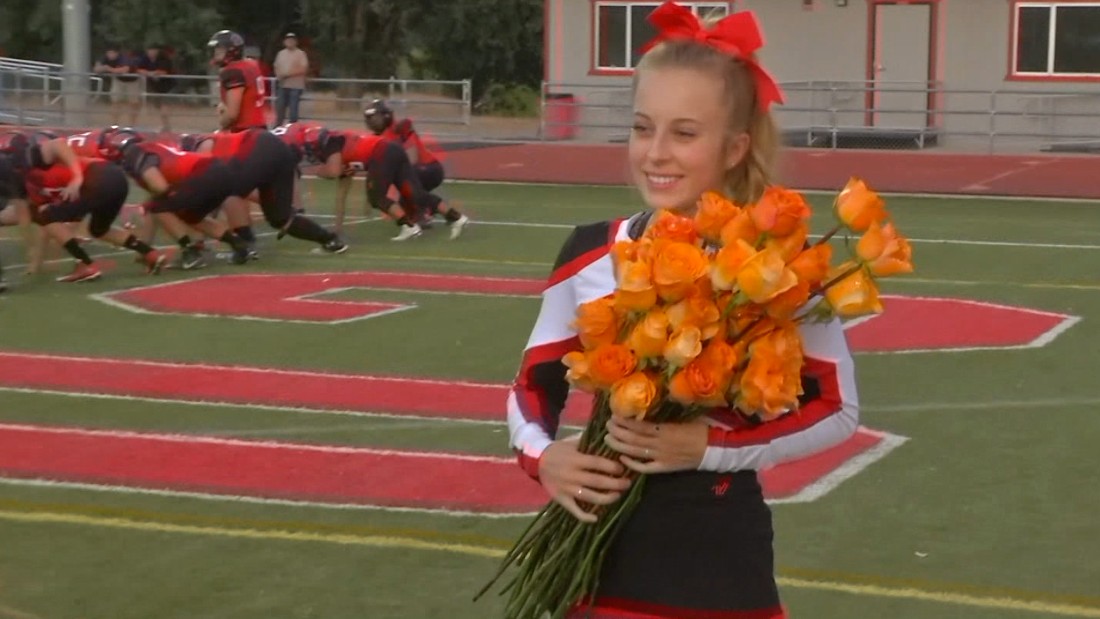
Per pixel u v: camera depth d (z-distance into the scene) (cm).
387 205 1852
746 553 356
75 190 1501
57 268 1656
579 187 2573
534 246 1847
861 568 688
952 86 3372
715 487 352
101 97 3628
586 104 3288
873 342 1217
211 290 1498
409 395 1035
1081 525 752
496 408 998
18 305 1415
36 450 894
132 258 1748
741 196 358
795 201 322
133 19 5247
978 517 764
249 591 664
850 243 399
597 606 360
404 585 670
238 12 5709
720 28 353
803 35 3450
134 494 806
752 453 345
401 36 5659
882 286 1517
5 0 5450
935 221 2084
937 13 3359
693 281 323
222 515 769
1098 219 2114
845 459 868
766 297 319
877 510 774
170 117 3553
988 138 3331
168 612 640
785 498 793
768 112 359
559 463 353
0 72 3569
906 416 973
